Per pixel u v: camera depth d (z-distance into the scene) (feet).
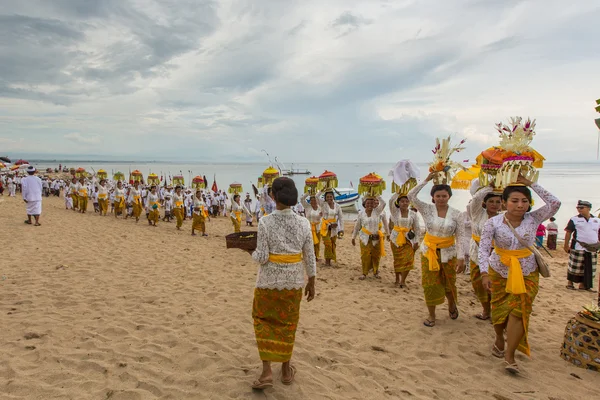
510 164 13.66
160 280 22.98
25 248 30.09
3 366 11.47
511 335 12.57
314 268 11.33
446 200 16.62
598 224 24.76
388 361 13.44
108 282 21.85
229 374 11.64
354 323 17.11
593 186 186.70
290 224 10.90
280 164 37.42
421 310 19.40
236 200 44.16
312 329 16.05
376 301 20.84
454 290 17.37
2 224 42.06
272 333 10.74
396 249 23.98
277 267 10.71
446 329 16.67
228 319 16.55
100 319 15.96
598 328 13.23
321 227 30.83
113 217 60.03
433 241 16.74
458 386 11.91
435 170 16.99
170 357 12.57
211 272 25.82
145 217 63.52
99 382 10.85
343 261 33.24
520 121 13.79
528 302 12.41
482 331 16.52
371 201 25.82
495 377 12.57
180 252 32.78
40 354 12.38
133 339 13.99
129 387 10.66
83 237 37.06
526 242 12.49
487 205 17.25
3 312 16.24
